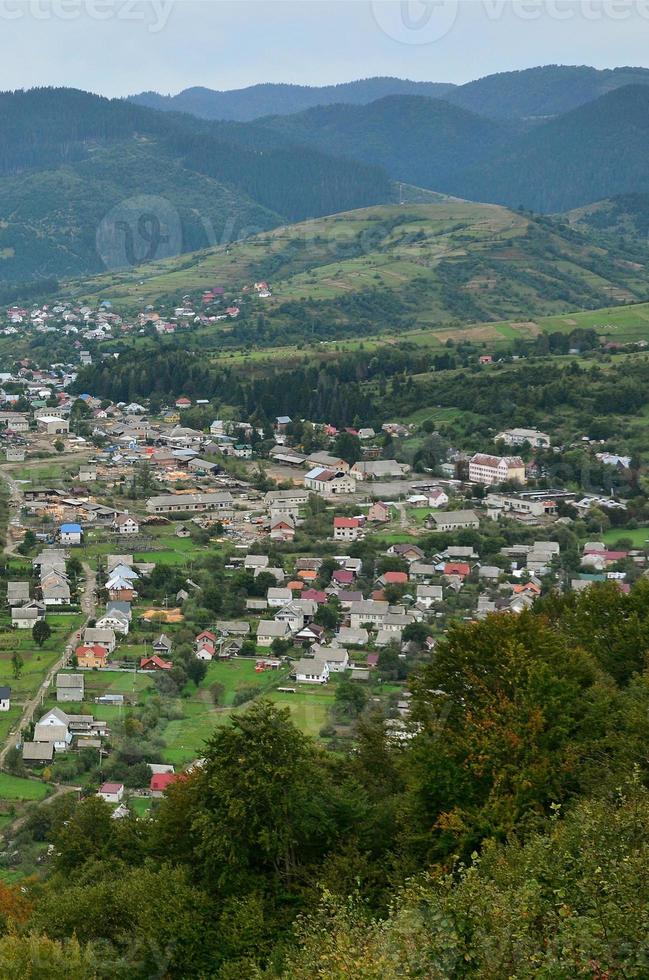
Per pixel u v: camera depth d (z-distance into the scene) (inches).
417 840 1716.3
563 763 1715.1
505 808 1641.2
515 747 1727.4
